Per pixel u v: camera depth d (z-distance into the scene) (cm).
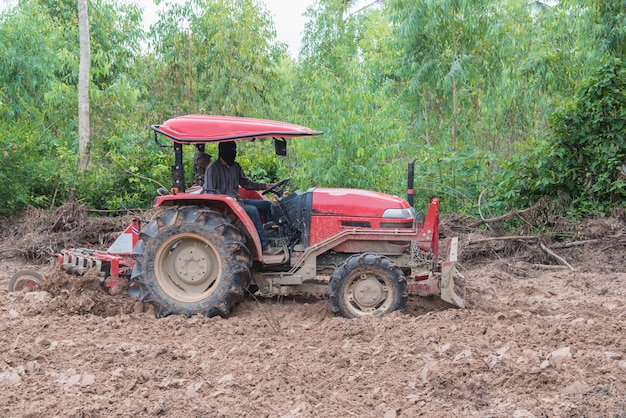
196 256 682
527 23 2120
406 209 714
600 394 453
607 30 1588
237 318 667
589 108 1120
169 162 1295
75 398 457
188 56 2238
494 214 1195
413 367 508
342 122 1195
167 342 588
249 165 1362
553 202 1123
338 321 638
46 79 2114
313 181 1262
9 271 962
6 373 495
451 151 1418
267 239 716
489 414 425
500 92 1992
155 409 437
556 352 525
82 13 1623
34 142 1298
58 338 592
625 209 1072
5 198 1187
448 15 1844
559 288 859
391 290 664
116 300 705
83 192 1266
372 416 431
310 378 495
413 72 1911
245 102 2191
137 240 746
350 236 702
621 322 634
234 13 2227
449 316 641
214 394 461
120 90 1931
